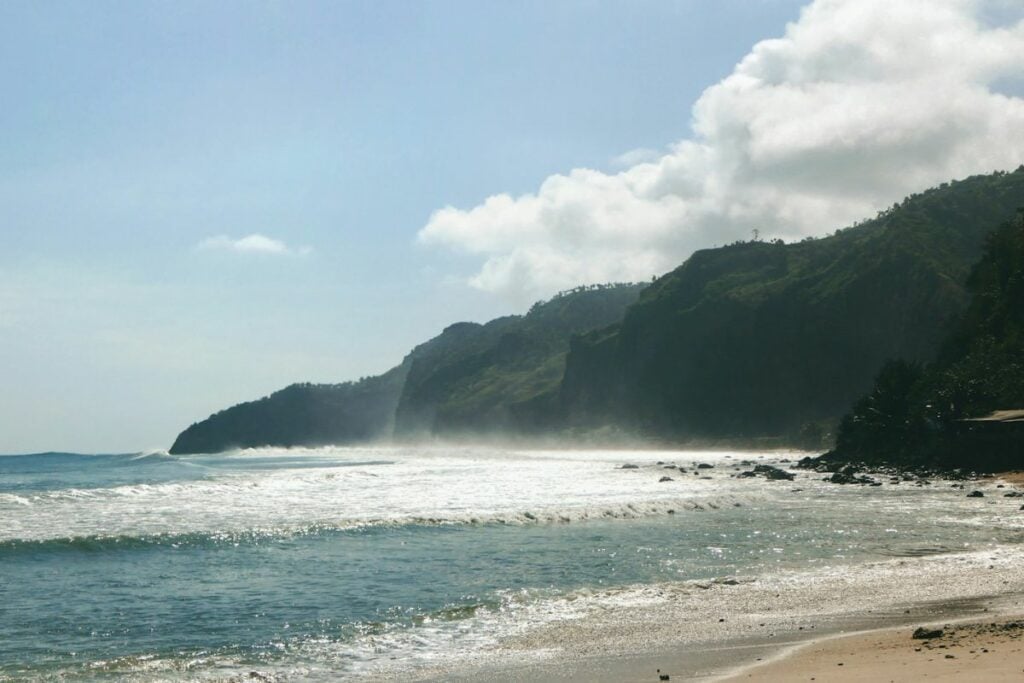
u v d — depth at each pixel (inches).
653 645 691.4
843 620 763.4
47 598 912.9
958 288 6333.7
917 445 3218.5
